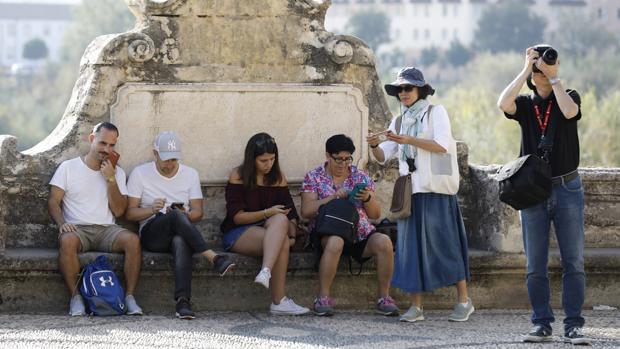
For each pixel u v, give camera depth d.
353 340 11.22
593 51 87.12
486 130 45.03
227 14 13.60
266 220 12.78
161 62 13.48
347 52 13.84
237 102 13.66
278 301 12.57
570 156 11.07
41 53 161.50
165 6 13.44
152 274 12.71
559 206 11.08
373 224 13.73
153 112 13.46
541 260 11.19
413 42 148.88
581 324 11.17
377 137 12.20
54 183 12.80
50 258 12.52
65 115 13.84
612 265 13.41
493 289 13.34
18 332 11.31
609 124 43.47
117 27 108.25
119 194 12.86
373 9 146.62
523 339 11.21
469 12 148.25
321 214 12.63
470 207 13.98
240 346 10.81
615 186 14.23
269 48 13.73
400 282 12.30
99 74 13.34
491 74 96.44
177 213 12.53
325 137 13.85
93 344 10.77
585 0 130.38
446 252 12.29
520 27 126.38
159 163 13.06
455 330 11.89
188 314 12.18
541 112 11.15
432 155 12.15
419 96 12.34
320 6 13.81
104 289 12.27
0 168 12.98
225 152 13.63
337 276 13.09
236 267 12.75
